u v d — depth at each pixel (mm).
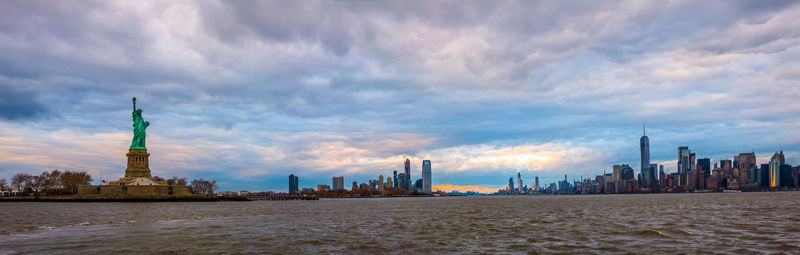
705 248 45375
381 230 67500
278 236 59688
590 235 57219
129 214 118500
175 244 51719
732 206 143125
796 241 49094
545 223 77188
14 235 61969
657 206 156875
